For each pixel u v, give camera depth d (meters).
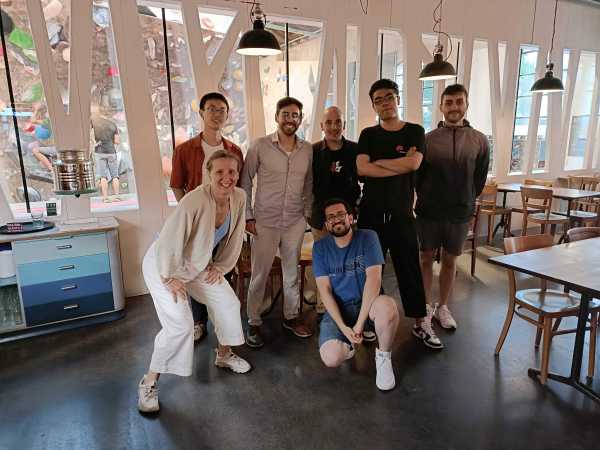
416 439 1.92
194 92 3.78
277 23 4.45
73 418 2.07
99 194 3.65
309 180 2.91
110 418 2.07
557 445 1.87
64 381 2.39
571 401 2.17
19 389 2.32
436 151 2.82
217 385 2.35
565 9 5.85
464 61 5.15
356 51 4.43
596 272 2.04
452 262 2.99
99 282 3.13
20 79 3.23
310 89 4.80
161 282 2.03
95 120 3.50
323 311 3.24
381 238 2.71
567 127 6.38
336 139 2.84
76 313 3.08
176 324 2.01
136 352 2.73
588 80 6.80
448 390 2.28
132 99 3.45
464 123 2.88
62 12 3.24
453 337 2.89
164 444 1.90
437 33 4.86
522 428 1.98
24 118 3.30
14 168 3.35
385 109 2.58
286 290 2.96
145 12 3.54
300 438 1.93
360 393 2.27
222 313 2.24
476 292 3.74
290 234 2.82
